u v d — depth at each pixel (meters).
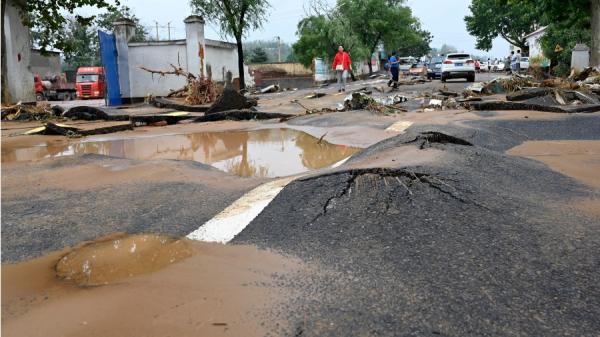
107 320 2.20
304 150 7.29
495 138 7.11
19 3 17.80
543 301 2.25
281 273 2.61
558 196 3.91
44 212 3.96
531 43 54.47
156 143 8.50
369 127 9.12
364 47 40.84
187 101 16.08
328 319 2.12
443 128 7.73
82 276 2.75
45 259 3.03
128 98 23.22
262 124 10.80
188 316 2.19
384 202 3.45
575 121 8.54
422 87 21.58
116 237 3.33
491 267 2.59
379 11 44.94
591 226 3.17
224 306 2.27
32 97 19.02
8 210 4.03
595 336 1.98
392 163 4.23
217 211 3.74
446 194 3.54
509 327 2.04
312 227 3.21
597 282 2.42
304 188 3.83
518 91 11.73
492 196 3.59
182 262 2.85
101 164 5.79
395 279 2.49
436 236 2.98
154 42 22.89
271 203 3.70
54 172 5.44
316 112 11.97
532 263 2.63
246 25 27.05
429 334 2.00
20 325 2.20
